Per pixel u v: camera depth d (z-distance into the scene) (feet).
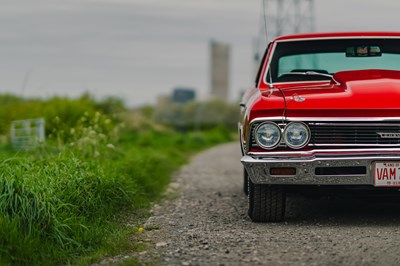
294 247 17.33
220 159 63.36
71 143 32.09
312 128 19.12
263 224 21.04
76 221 19.25
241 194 30.14
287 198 26.91
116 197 24.17
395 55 23.08
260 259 16.07
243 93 27.09
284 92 20.36
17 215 17.70
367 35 23.77
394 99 19.07
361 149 18.90
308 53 23.41
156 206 26.32
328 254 16.38
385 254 16.25
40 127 47.19
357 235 18.71
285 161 18.99
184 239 19.13
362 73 21.72
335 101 19.15
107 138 36.19
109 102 60.49
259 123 19.31
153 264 15.96
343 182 19.07
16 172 19.95
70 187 21.58
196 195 30.04
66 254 17.30
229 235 19.39
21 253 16.31
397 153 18.78
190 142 107.14
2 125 58.80
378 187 19.19
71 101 53.16
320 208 24.14
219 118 332.80
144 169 33.12
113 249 17.69
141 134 91.30
